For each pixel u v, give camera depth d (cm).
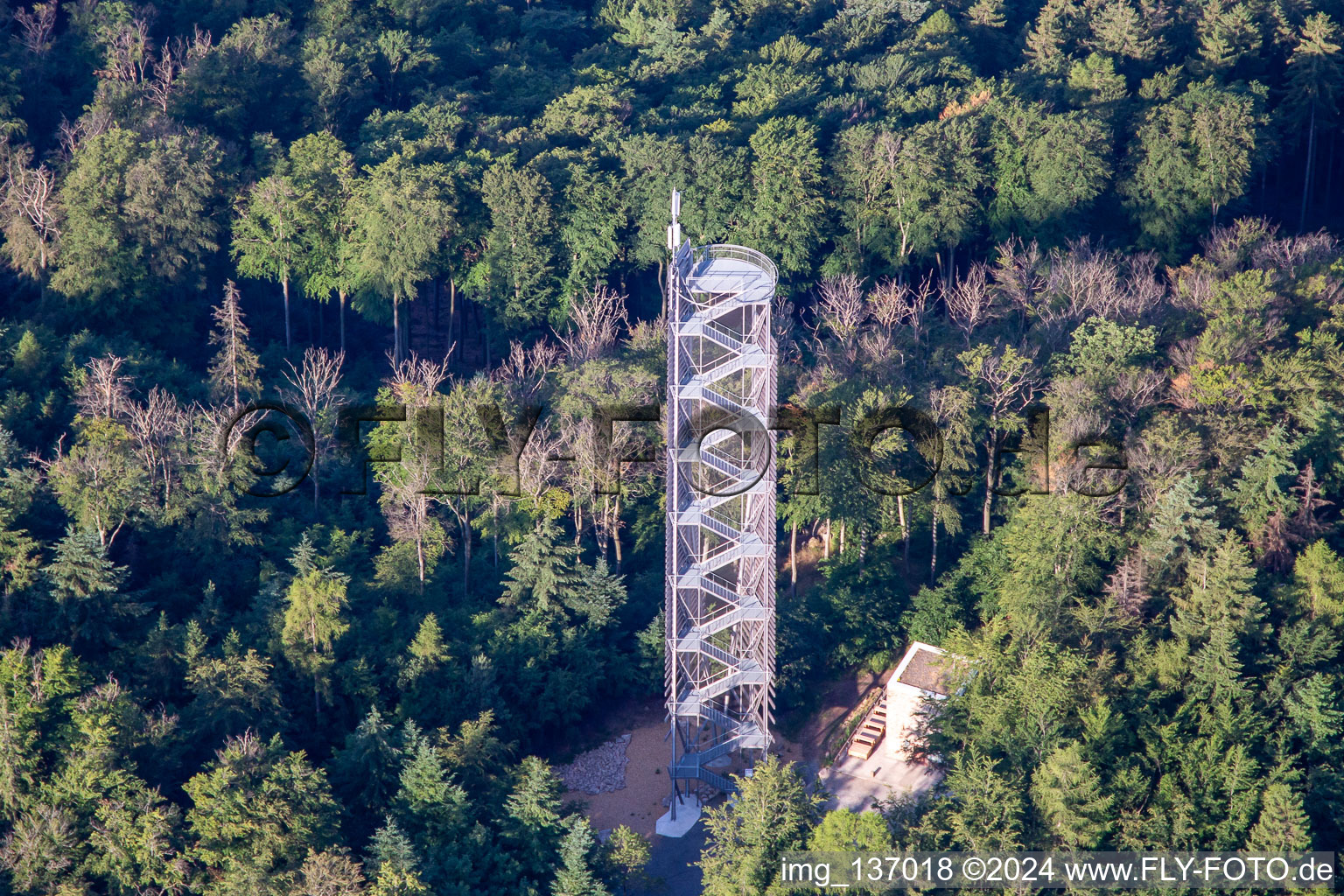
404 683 17612
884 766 17325
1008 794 14325
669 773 17088
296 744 17162
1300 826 13788
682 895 15650
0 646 17100
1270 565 17325
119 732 15462
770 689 16888
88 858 14650
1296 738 15125
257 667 16738
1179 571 17162
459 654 18188
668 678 17025
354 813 15900
